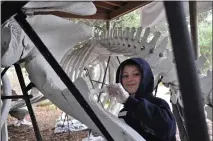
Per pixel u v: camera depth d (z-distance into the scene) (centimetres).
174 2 58
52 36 220
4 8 92
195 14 271
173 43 60
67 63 338
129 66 175
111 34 338
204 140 67
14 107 466
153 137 167
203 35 538
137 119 171
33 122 206
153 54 245
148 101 158
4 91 207
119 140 152
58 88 188
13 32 175
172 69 213
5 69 199
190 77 61
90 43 346
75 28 231
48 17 207
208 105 151
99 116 158
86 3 142
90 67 395
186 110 64
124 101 155
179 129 215
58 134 454
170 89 221
